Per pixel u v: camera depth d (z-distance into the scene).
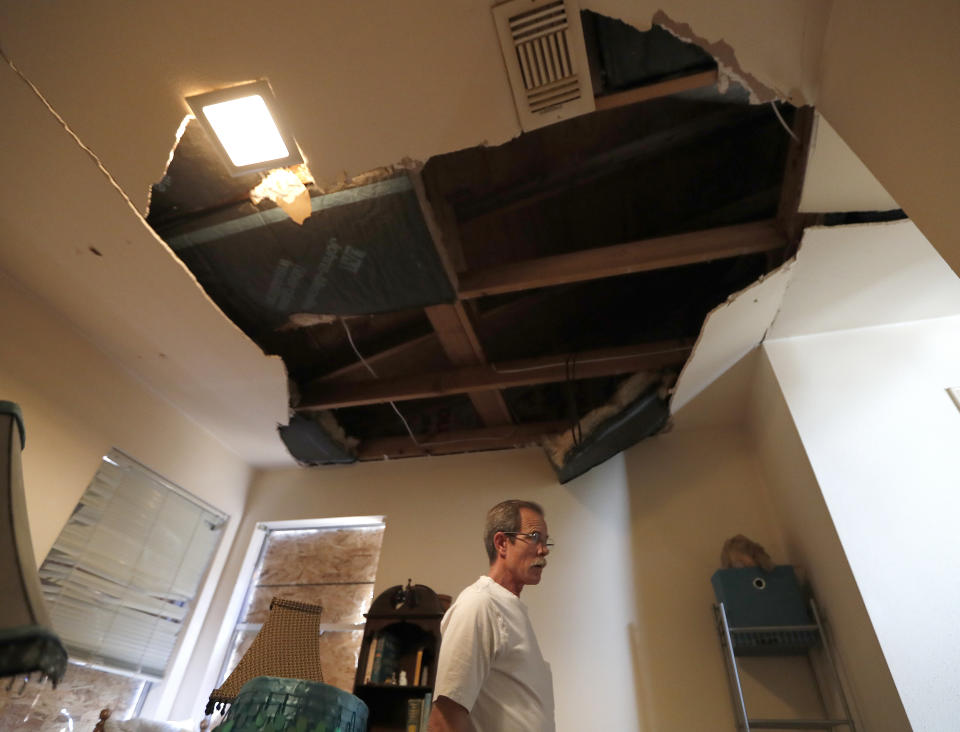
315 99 1.63
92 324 2.71
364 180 1.92
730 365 2.77
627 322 3.33
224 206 2.07
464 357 3.07
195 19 1.46
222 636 3.20
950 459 2.08
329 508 3.57
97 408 2.78
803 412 2.35
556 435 3.21
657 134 2.47
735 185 2.73
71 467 2.61
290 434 3.42
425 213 2.03
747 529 2.84
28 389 2.47
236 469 3.70
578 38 1.50
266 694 1.77
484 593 1.35
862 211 2.00
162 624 3.01
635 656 2.61
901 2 1.04
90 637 2.59
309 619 2.26
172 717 2.92
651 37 1.55
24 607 0.55
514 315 3.12
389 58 1.53
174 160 1.92
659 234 2.96
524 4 1.42
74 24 1.48
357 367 3.26
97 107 1.68
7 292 2.47
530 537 1.56
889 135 1.18
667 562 2.85
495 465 3.47
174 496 3.21
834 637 2.22
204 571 3.35
